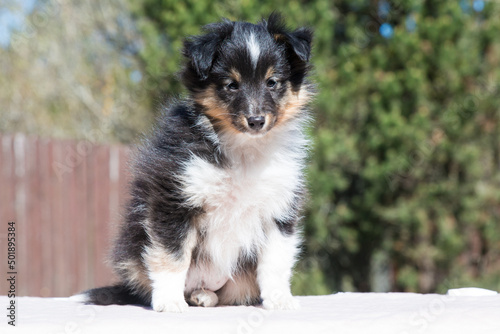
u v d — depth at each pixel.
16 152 1.82
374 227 2.28
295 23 2.03
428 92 2.19
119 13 2.90
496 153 2.29
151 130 1.26
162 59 2.15
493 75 2.16
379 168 2.12
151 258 1.15
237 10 2.01
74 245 1.90
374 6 2.42
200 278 1.19
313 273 2.14
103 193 1.93
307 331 1.04
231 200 1.16
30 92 3.12
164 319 1.05
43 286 1.85
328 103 2.09
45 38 3.07
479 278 2.18
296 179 1.19
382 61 2.19
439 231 2.25
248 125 1.16
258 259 1.18
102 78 3.03
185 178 1.15
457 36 2.17
